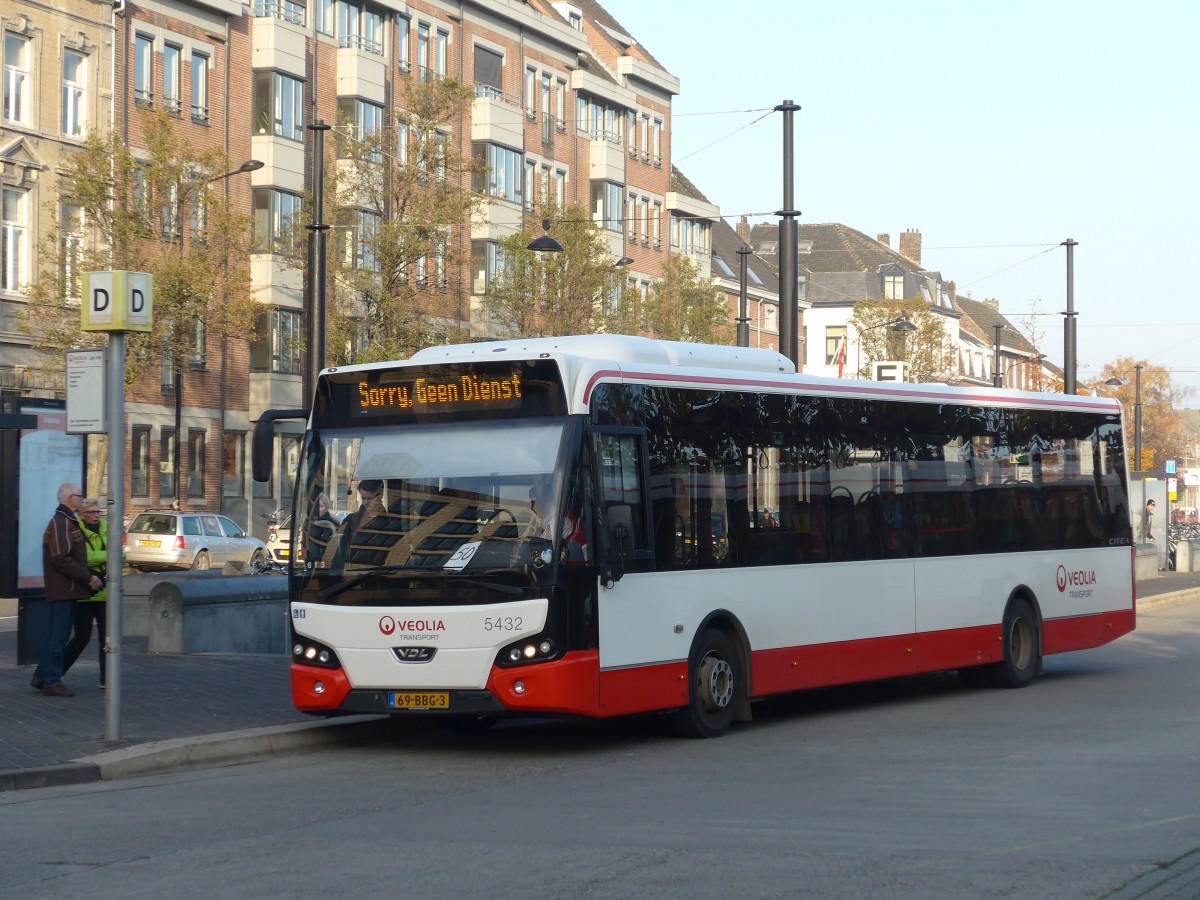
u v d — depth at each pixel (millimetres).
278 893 8383
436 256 48656
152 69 50469
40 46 45031
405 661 13797
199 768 13328
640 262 80875
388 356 46719
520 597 13547
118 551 13711
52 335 40719
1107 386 107250
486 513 13828
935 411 18891
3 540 18594
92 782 12547
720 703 15352
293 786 12320
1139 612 34719
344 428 14547
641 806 11148
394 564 13953
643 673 14328
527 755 14156
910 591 18125
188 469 52375
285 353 55594
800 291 119500
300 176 56281
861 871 8719
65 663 17219
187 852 9562
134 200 41562
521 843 9688
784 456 16453
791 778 12453
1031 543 20406
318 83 57875
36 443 18781
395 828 10312
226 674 18516
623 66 79875
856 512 17422
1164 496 50312
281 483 55875
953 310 131875
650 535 14492
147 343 41125
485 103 66125
